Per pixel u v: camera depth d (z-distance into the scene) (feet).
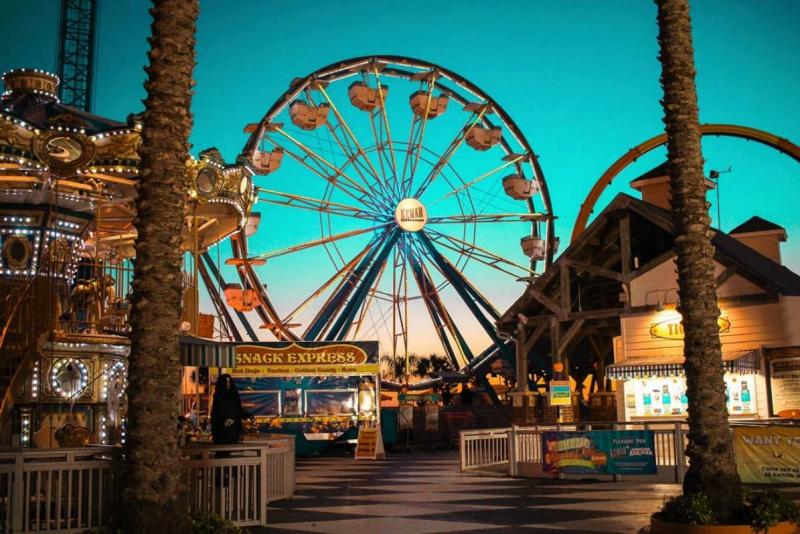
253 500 39.11
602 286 96.53
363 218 149.79
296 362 97.76
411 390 177.47
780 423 60.59
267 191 142.82
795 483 51.98
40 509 37.78
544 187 160.76
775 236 117.29
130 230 82.89
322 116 142.41
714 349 36.22
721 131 139.85
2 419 54.65
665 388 82.48
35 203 67.67
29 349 57.16
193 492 38.37
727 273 79.77
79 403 62.23
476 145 156.25
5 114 59.41
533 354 118.62
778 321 77.25
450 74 154.81
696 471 35.35
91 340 61.87
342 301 147.02
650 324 85.25
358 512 43.93
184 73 30.27
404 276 152.87
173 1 30.35
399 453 102.99
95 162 61.62
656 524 34.60
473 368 159.74
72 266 69.26
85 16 185.06
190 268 73.46
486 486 57.26
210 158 70.54
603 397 97.19
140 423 27.99
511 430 65.10
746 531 33.06
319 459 91.71
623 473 59.11
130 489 27.68
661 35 38.65
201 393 93.97
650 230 92.79
